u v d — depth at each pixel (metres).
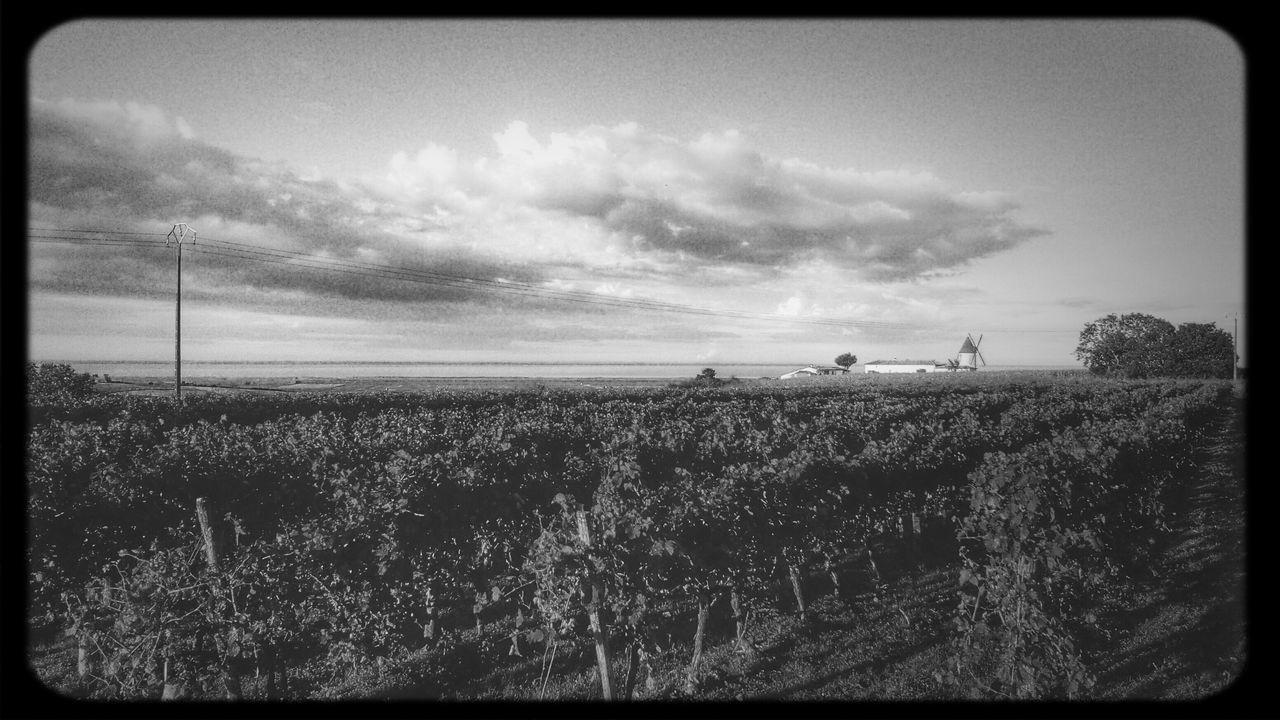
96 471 9.52
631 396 34.84
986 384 54.53
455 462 9.83
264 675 6.19
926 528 11.34
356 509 7.16
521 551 8.55
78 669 6.73
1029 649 6.45
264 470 9.71
